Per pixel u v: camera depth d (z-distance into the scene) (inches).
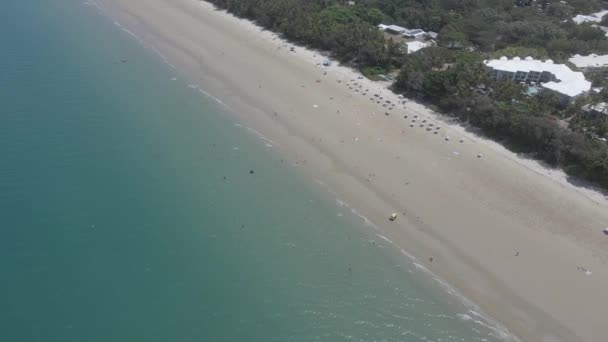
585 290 2079.2
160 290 2011.6
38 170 2581.2
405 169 2795.3
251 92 3565.5
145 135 2987.2
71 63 3846.0
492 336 1894.7
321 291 2062.0
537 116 3073.3
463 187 2667.3
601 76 3750.0
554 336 1895.9
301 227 2379.4
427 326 1932.8
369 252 2257.6
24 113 3061.0
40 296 1940.2
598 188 2691.9
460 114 3324.3
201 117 3238.2
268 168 2778.1
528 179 2741.1
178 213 2401.6
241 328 1895.9
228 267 2137.1
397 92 3629.4
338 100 3494.1
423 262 2209.6
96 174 2603.3
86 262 2098.9
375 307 2004.2
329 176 2731.3
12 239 2164.1
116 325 1865.2
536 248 2282.2
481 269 2170.3
